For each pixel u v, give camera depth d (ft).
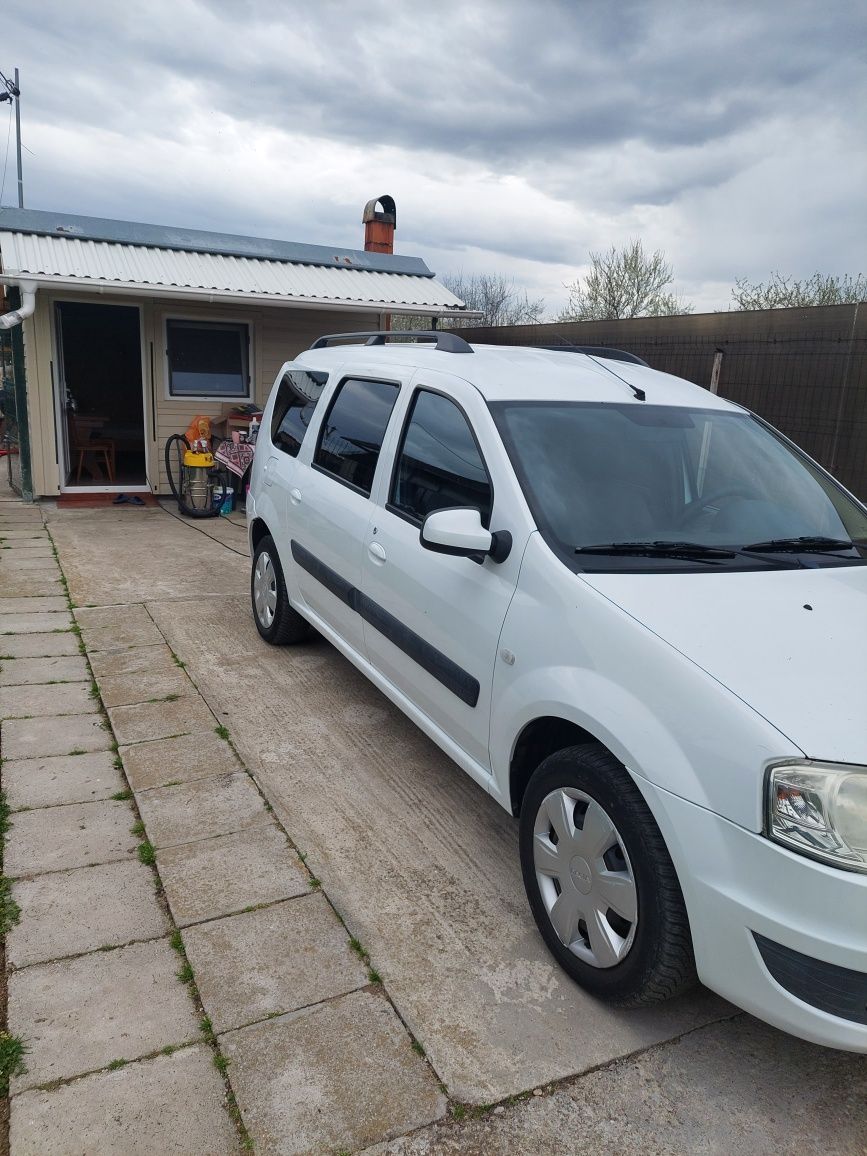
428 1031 8.00
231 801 11.84
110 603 20.59
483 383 11.42
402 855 10.82
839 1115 7.42
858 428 20.58
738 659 7.55
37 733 13.52
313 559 14.93
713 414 12.28
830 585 9.21
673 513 10.27
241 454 32.78
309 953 8.92
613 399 11.75
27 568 23.44
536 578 9.19
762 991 6.79
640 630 7.95
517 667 9.20
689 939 7.41
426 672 11.30
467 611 10.14
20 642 17.56
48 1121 6.83
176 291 30.30
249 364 36.14
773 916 6.62
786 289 61.05
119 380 43.04
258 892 9.87
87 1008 8.00
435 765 13.23
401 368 13.48
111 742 13.37
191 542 28.07
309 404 16.58
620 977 7.97
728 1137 7.13
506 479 10.05
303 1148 6.77
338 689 15.94
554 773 8.70
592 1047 7.97
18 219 32.58
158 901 9.61
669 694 7.48
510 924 9.62
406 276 38.78
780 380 22.41
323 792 12.26
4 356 41.50
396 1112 7.14
